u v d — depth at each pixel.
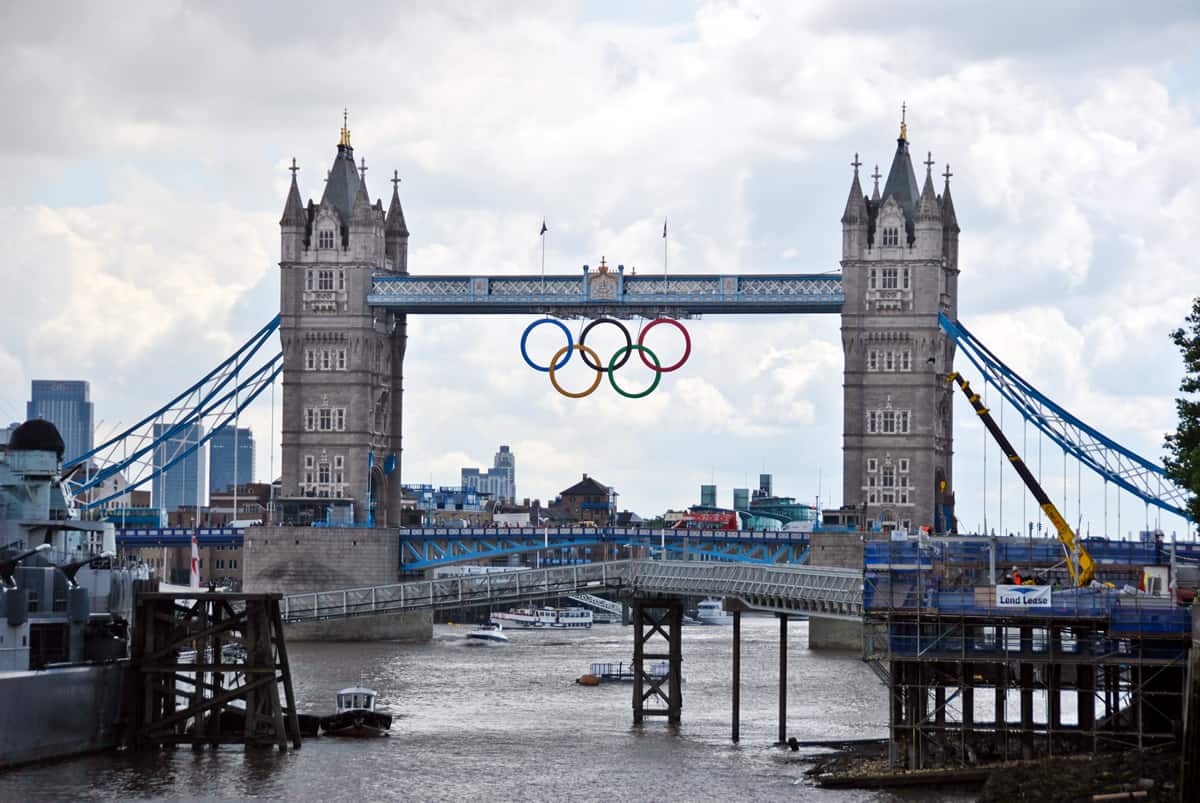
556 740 162.75
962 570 153.88
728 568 164.75
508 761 150.25
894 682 135.25
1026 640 134.12
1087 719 133.75
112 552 165.12
